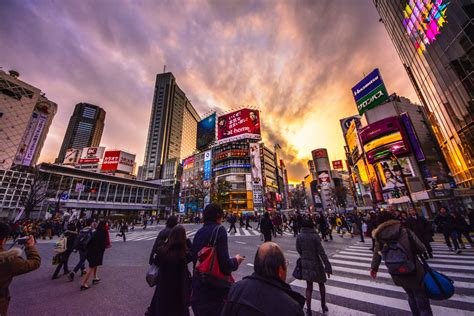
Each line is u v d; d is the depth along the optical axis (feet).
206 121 216.95
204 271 6.82
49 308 12.39
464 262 21.89
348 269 20.84
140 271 21.27
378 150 134.41
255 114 192.65
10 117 168.66
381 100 146.00
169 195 239.30
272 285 4.05
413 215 26.50
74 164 253.24
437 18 78.33
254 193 185.78
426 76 92.17
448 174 113.70
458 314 11.10
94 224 20.67
